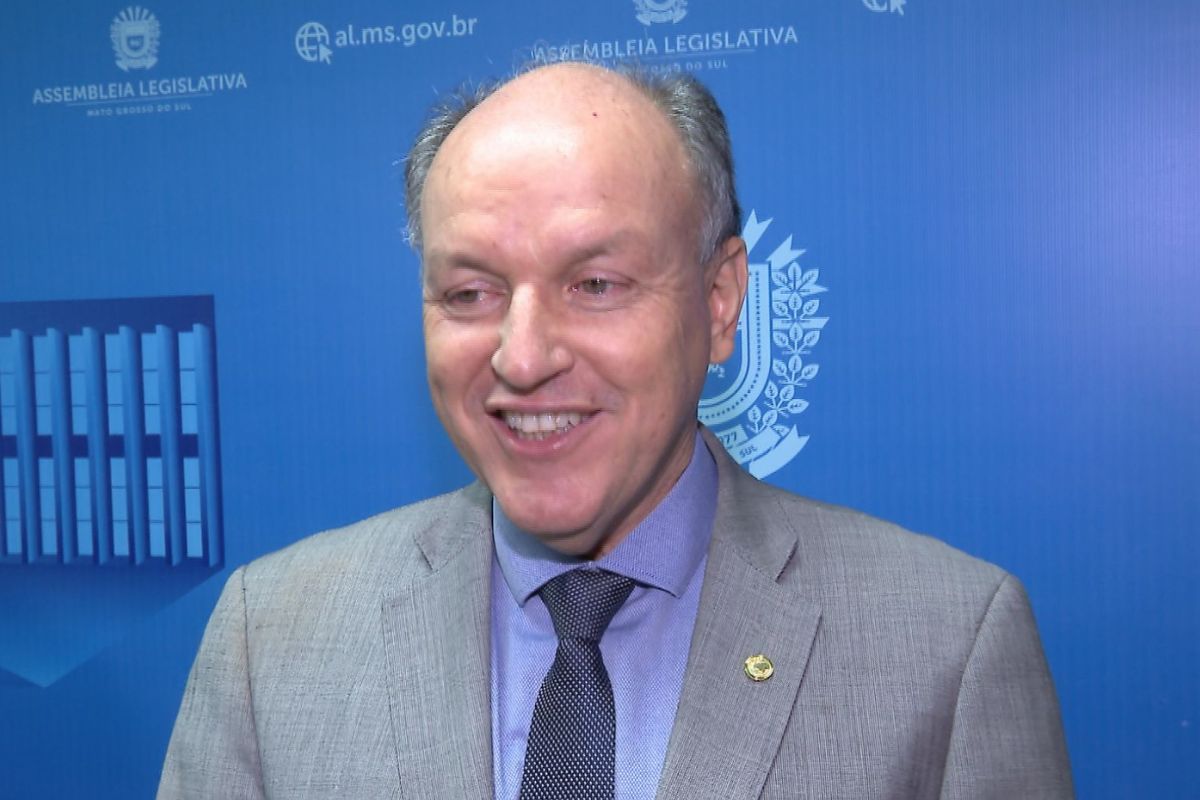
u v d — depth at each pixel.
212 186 1.91
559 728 0.90
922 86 1.70
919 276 1.71
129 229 1.94
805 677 0.94
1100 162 1.65
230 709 1.03
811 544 1.03
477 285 0.85
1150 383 1.64
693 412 0.97
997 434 1.69
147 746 1.96
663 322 0.86
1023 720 0.95
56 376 1.97
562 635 0.94
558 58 1.07
